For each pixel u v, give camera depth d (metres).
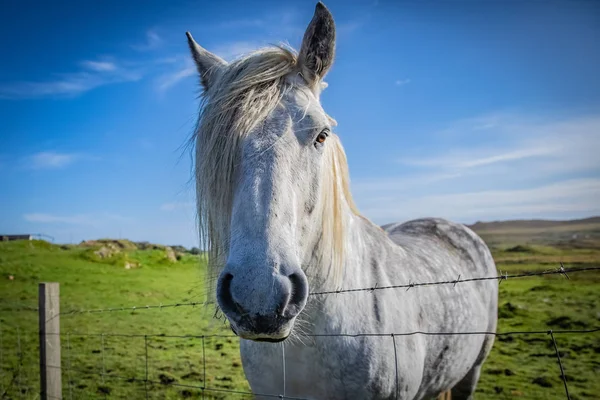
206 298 1.95
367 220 2.73
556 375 5.99
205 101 1.93
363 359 2.07
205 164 1.72
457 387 3.79
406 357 2.27
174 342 7.59
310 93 1.84
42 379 3.39
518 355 7.07
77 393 4.98
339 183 2.15
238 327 1.41
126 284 13.54
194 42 2.19
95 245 21.80
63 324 8.80
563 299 11.57
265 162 1.57
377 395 2.12
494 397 5.23
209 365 6.32
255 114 1.66
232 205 1.64
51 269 15.04
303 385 2.13
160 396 4.96
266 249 1.43
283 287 1.40
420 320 2.51
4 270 14.02
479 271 3.68
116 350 6.97
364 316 2.14
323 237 1.95
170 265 18.58
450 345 2.82
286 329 1.43
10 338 7.42
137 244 25.05
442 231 3.81
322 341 2.04
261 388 2.23
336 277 2.05
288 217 1.54
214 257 1.84
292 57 1.92
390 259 2.56
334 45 1.87
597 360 6.63
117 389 5.16
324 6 1.85
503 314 10.09
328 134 1.84
